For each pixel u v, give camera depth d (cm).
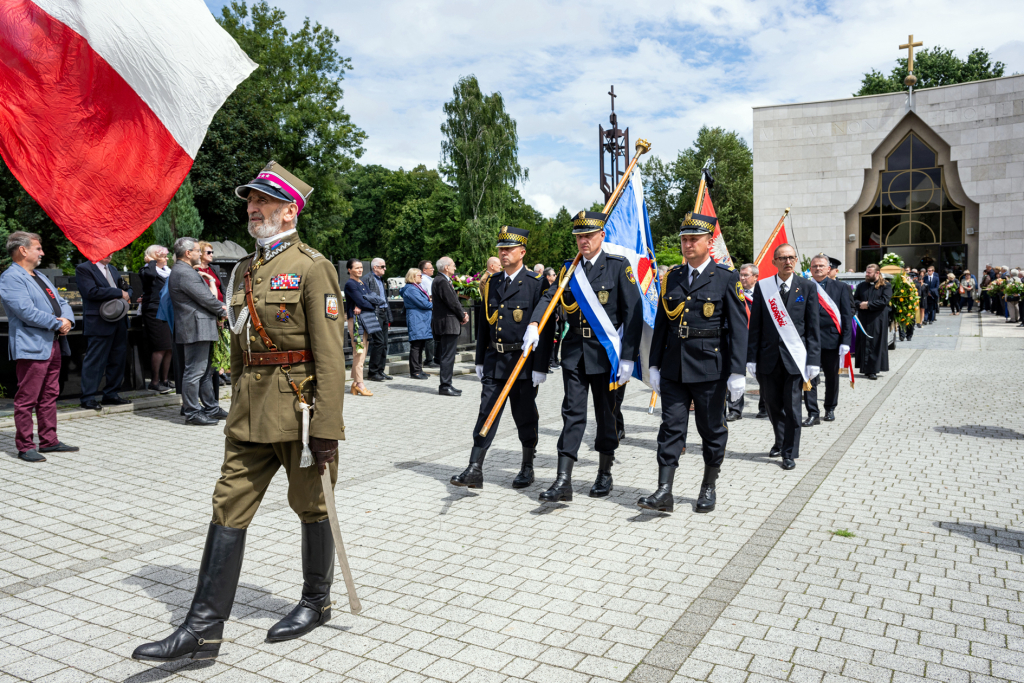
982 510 502
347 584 316
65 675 293
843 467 628
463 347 1515
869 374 1208
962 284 3078
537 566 407
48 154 430
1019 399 976
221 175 3409
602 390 538
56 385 677
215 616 297
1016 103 3531
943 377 1205
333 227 4484
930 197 3753
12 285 629
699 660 301
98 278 851
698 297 492
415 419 874
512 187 4722
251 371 312
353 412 925
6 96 418
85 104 435
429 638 323
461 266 4572
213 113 456
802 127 3941
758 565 406
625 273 527
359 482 584
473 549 434
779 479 590
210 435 756
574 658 304
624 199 644
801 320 634
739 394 487
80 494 548
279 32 3922
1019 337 1872
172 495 545
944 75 5244
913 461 645
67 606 358
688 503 526
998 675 288
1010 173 3569
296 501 327
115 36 437
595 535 458
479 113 4519
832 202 3919
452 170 4662
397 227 6300
